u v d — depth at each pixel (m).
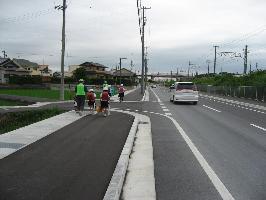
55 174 6.80
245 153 9.48
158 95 51.31
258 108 27.17
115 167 7.38
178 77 169.25
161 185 6.54
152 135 12.66
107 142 10.48
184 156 9.05
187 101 31.14
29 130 12.84
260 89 38.94
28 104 29.30
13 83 66.00
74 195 5.59
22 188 5.90
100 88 69.44
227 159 8.73
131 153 9.43
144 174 7.30
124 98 40.75
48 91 53.38
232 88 52.81
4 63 76.75
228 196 5.91
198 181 6.79
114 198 5.41
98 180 6.42
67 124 14.84
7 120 20.23
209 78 92.31
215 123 16.52
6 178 6.48
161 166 7.98
